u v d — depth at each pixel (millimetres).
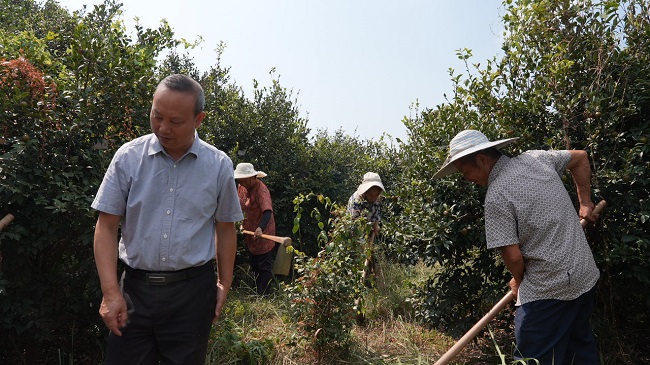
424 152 4719
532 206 2971
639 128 3744
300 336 4215
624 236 3678
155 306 2451
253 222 6621
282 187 7828
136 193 2436
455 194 4414
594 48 4031
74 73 4027
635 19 4012
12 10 7570
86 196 3482
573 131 4117
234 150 7578
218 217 2650
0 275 3307
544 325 2990
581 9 4117
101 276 2385
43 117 3504
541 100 4129
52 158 3596
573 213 3045
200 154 2510
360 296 4395
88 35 4109
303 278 4238
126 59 4242
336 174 8430
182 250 2443
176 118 2283
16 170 3398
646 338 4352
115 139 4051
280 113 8180
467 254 4594
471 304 4621
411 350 4430
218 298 2674
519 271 3064
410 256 4832
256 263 6637
